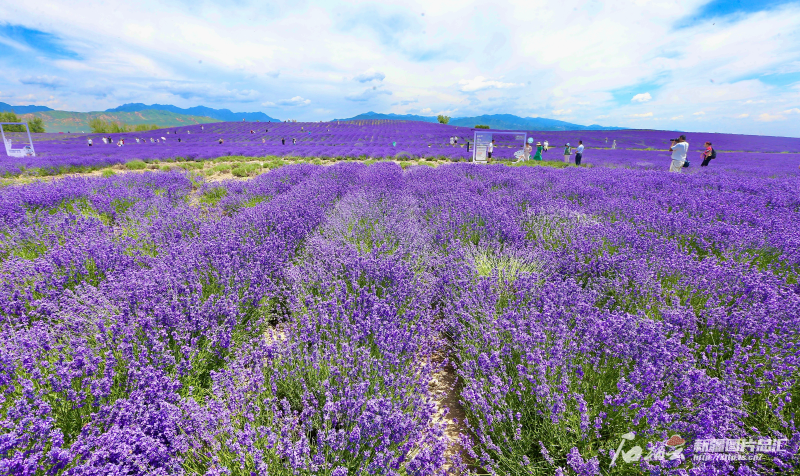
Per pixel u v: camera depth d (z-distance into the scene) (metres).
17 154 21.48
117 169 16.58
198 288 2.94
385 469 1.65
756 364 2.10
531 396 2.04
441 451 1.79
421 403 2.04
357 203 5.75
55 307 2.65
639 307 2.91
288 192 7.45
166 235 4.73
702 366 2.25
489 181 8.22
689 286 3.06
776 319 2.37
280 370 2.34
